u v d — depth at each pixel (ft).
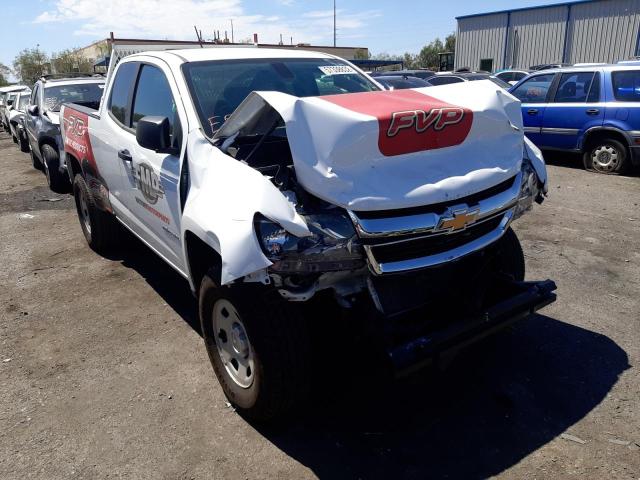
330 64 13.92
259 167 9.52
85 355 12.17
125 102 14.28
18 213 24.67
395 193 8.23
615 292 14.44
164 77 12.35
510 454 8.86
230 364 10.05
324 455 8.97
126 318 13.88
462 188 8.70
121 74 14.84
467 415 9.84
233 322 9.53
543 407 9.96
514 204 9.82
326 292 9.18
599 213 21.76
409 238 8.33
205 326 10.23
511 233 11.93
